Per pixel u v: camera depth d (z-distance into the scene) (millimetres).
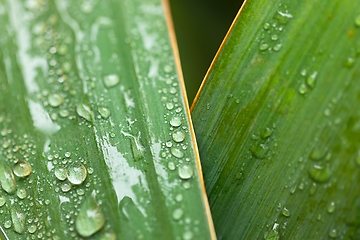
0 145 174
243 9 172
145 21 179
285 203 168
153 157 167
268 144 169
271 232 168
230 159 171
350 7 166
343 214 166
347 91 166
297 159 168
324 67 167
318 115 167
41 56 179
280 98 169
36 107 175
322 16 168
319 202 167
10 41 180
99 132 172
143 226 162
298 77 168
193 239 160
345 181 166
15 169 172
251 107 171
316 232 167
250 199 169
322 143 167
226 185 170
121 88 175
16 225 168
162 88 174
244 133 171
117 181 167
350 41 166
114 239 163
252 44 172
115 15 181
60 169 170
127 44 178
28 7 182
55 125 173
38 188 170
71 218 166
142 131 171
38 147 172
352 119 166
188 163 166
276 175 169
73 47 180
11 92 177
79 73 177
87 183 168
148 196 164
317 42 168
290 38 169
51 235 166
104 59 178
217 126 172
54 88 177
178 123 170
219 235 170
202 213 161
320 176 167
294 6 170
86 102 175
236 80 172
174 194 163
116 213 164
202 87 174
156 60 176
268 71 170
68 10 182
